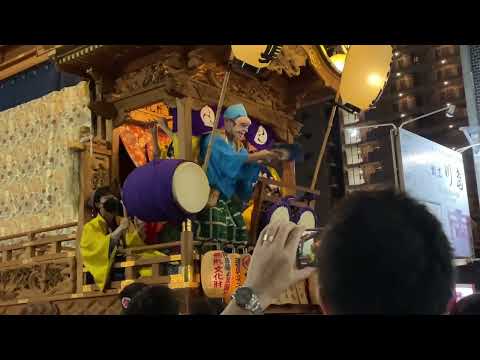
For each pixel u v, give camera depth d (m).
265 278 1.51
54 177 8.80
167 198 6.10
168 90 7.01
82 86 8.66
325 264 1.13
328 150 23.98
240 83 8.04
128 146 8.22
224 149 6.86
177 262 6.36
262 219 7.57
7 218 9.34
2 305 7.80
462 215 11.84
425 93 28.97
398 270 1.07
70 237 7.32
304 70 8.69
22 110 9.50
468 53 15.63
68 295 7.04
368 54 7.46
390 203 1.16
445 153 11.62
